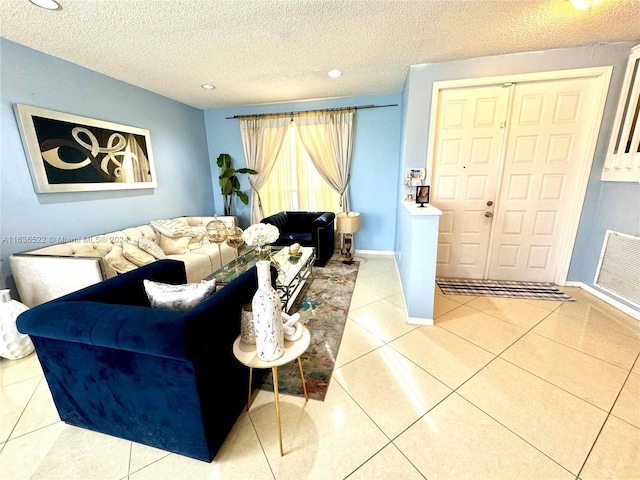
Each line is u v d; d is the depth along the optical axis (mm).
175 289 1453
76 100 2672
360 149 4270
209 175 4863
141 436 1326
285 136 4438
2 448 1347
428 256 2270
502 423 1428
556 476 1173
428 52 2570
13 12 1791
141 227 3289
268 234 2662
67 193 2611
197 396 1133
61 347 1246
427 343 2119
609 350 1979
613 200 2607
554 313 2506
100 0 1690
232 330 1357
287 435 1393
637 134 2369
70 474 1225
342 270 3793
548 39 2359
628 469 1193
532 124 2834
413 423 1442
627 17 2010
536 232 3084
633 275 2414
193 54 2494
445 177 3146
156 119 3654
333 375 1804
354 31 2158
